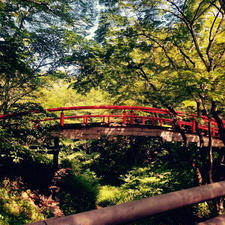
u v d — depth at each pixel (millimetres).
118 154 18219
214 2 7656
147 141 18734
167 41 9367
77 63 8875
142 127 10664
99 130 10047
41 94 10352
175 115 9766
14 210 6801
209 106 10203
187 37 8695
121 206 673
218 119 7895
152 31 9125
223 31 8227
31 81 8781
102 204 11891
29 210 7406
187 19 7992
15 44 6125
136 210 685
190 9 8547
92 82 8938
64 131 9312
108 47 8820
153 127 10828
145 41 9469
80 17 8812
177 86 7453
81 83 8930
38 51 8945
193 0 8312
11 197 7383
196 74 6602
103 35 9406
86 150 19797
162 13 8602
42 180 10086
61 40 8773
